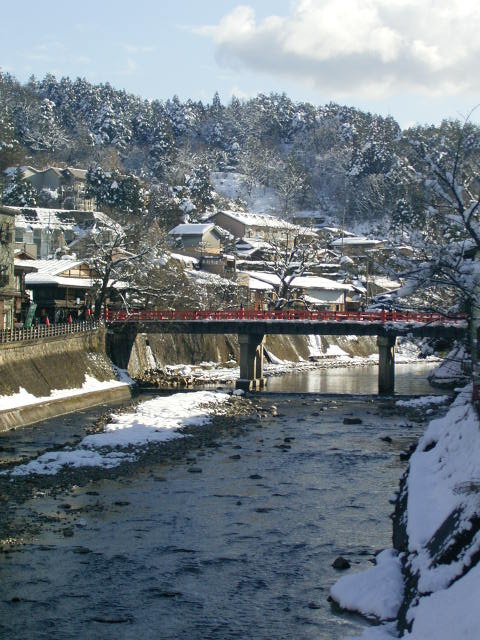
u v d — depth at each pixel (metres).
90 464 38.66
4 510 30.61
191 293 97.56
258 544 26.86
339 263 138.25
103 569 24.48
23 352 56.56
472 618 15.19
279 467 39.03
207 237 128.75
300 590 22.78
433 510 23.30
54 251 103.69
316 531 28.22
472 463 23.98
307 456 41.97
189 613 21.28
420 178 29.70
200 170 173.00
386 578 21.56
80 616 21.11
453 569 18.36
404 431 50.81
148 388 74.81
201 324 76.44
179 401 60.53
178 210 144.62
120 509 31.06
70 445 43.50
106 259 79.00
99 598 22.30
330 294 125.19
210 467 38.91
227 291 106.69
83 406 60.12
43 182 146.12
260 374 80.12
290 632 19.98
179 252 122.75
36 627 20.42
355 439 47.59
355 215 189.75
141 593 22.66
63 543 26.88
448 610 16.34
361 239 147.62
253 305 105.88
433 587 18.25
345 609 21.20
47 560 25.23
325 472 37.91
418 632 16.64
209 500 32.47
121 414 54.19
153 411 55.41
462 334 58.09
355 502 32.09
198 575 24.03
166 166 197.50
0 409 49.31
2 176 133.12
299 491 34.06
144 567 24.70
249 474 37.41
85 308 81.19
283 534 27.92
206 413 56.66
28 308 74.94
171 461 40.28
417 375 98.38
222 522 29.39
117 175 131.12
